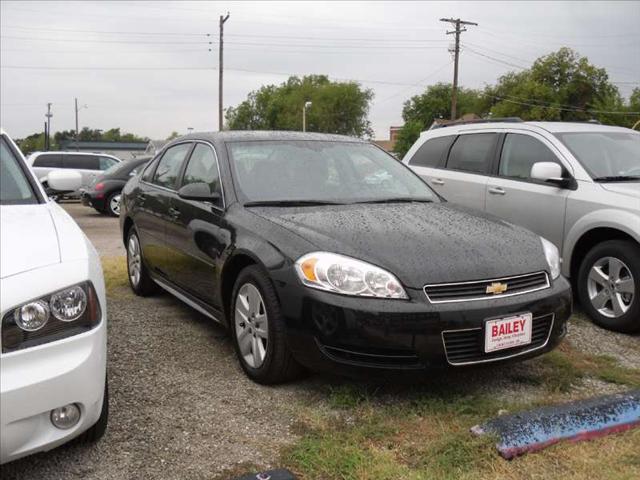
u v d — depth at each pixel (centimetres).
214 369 400
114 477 274
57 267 255
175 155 536
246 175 432
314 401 350
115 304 564
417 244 349
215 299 421
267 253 358
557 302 356
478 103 7431
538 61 6944
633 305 468
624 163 550
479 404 340
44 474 275
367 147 509
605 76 6794
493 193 595
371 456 288
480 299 331
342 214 393
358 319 317
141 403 347
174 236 483
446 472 275
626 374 392
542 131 578
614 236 500
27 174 358
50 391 238
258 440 307
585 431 304
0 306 234
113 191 1428
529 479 270
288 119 9431
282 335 352
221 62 4519
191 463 286
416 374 322
